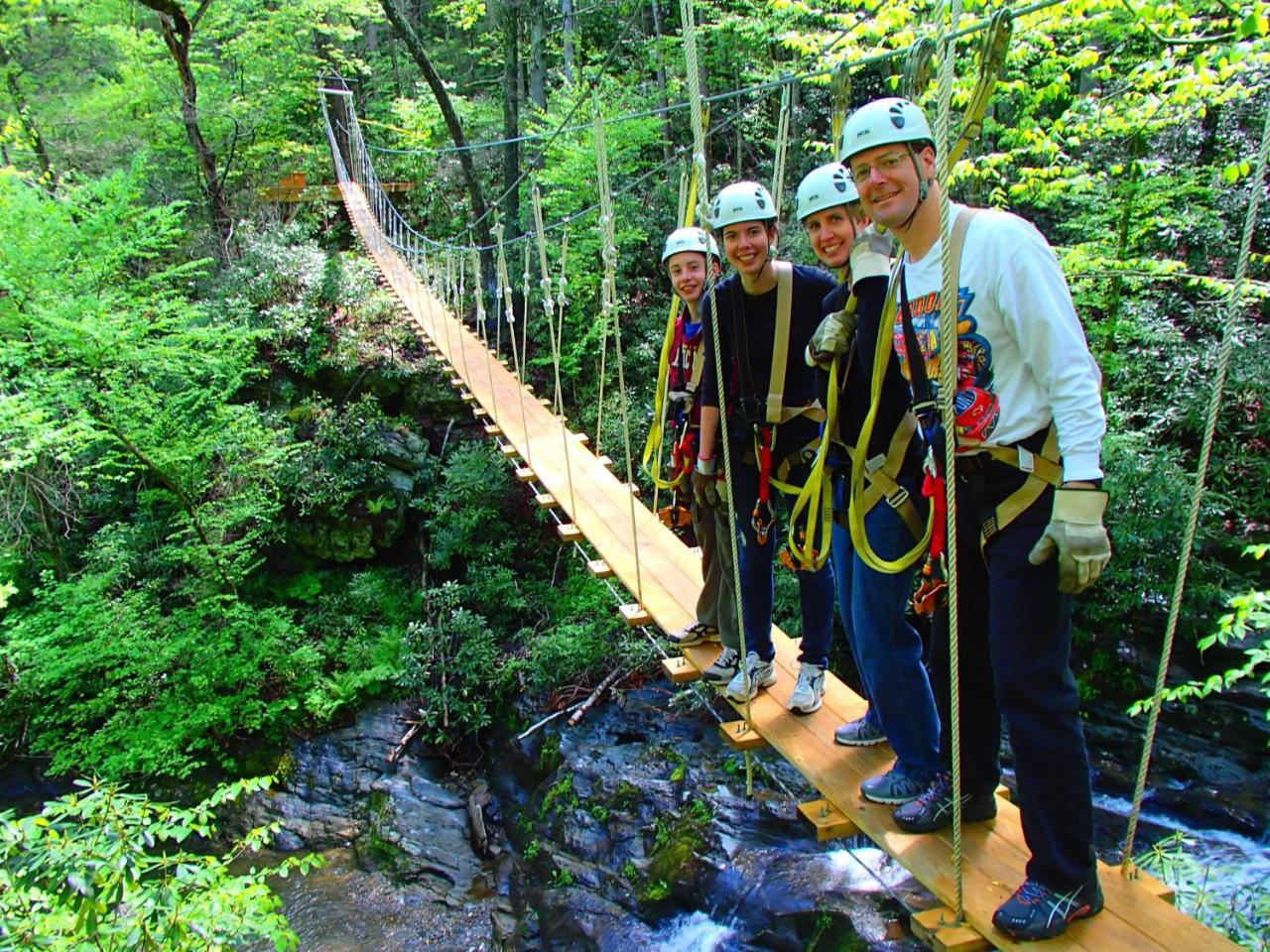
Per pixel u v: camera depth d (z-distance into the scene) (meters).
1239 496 5.97
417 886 5.83
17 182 7.54
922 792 1.74
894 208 1.43
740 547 2.22
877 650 1.75
